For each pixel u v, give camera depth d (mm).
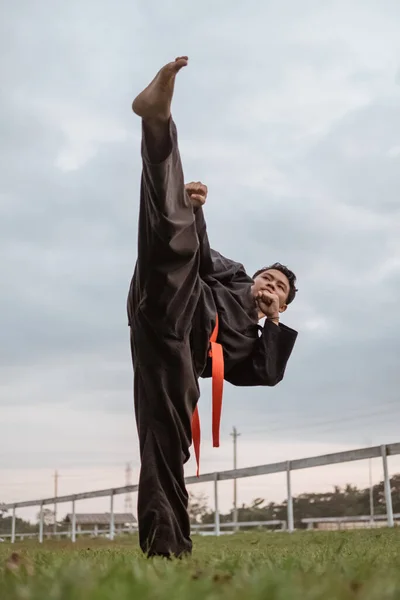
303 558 2924
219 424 3898
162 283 3613
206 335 3896
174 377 3656
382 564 2518
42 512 22078
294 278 4719
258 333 4422
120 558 2885
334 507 17203
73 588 1419
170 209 3533
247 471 13172
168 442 3598
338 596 1577
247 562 2545
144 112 3422
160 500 3514
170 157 3488
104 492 17938
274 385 4453
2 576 2057
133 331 3764
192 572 2158
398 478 13148
